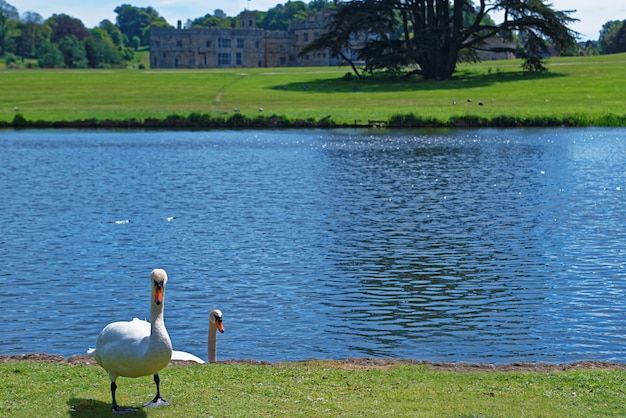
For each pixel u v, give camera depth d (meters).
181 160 57.12
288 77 145.50
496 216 34.84
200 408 11.41
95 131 80.62
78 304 21.89
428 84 122.12
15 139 72.38
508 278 24.39
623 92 102.44
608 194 40.09
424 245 29.27
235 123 85.06
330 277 24.75
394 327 19.78
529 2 122.12
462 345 18.44
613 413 11.15
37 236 31.03
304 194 41.91
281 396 11.94
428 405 11.51
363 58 130.88
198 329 19.69
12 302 22.02
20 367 13.39
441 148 63.44
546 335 19.03
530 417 11.03
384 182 46.09
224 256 27.61
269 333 19.34
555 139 68.19
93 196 41.34
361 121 84.19
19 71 171.62
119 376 12.41
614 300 21.80
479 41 128.88
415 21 130.50
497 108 90.19
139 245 29.44
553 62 148.75
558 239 29.81
